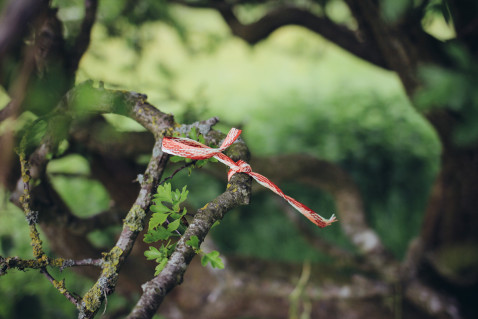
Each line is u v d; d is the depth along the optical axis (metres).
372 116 7.26
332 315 3.77
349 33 3.85
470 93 1.99
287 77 9.83
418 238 3.85
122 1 3.55
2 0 1.07
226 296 3.48
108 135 2.73
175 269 0.99
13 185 2.24
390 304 3.73
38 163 1.96
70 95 1.57
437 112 3.00
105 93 1.51
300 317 3.72
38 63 1.92
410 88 2.97
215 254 1.01
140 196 1.26
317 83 8.95
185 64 7.58
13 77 1.82
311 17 3.89
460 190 3.48
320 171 3.71
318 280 3.68
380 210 6.18
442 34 4.44
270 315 3.71
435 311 3.58
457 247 3.62
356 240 3.85
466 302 3.65
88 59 3.30
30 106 1.79
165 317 3.52
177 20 4.37
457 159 3.35
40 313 3.23
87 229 2.66
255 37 4.16
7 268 1.15
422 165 6.57
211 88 8.89
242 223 6.20
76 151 2.79
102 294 1.12
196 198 5.49
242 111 7.82
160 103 3.03
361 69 9.72
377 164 6.50
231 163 1.20
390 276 3.74
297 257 5.90
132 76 3.40
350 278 3.73
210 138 1.38
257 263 3.67
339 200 3.87
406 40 2.80
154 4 3.79
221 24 7.07
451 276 3.69
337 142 6.70
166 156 1.32
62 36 2.01
